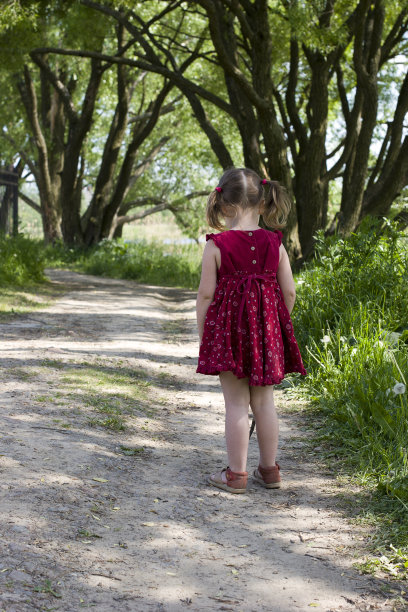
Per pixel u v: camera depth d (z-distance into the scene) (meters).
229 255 3.29
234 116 16.11
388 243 7.42
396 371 4.66
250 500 3.36
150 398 5.39
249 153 16.00
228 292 3.29
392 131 15.83
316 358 5.70
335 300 6.64
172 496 3.30
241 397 3.46
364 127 14.63
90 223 24.50
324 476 3.70
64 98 23.66
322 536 2.92
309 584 2.49
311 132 15.81
